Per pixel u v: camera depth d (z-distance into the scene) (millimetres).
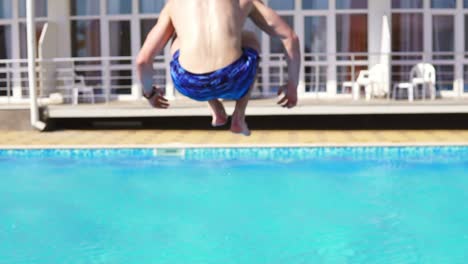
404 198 7949
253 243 6316
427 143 10344
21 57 15133
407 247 6148
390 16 14422
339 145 10359
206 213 7402
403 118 12977
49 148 10578
